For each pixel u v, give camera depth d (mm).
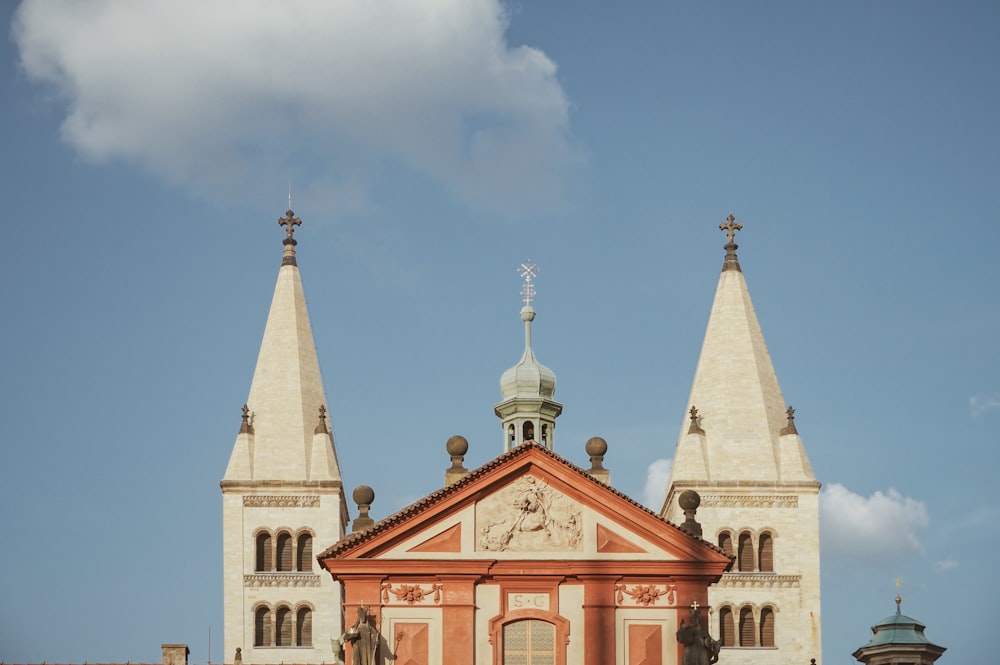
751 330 155375
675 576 95000
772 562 149000
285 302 157250
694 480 149875
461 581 95125
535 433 115250
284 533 150250
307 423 153375
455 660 94125
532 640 94812
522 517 95812
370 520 99438
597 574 94938
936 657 105875
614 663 94125
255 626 148000
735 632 147625
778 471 150250
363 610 93375
